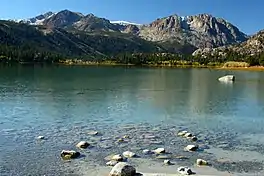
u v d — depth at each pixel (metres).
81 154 28.73
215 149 31.31
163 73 173.38
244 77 148.88
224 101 64.62
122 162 24.69
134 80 116.25
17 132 35.94
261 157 29.20
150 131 38.09
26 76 123.81
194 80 122.12
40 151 29.33
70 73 153.12
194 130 39.25
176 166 26.25
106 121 43.16
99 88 84.06
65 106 54.34
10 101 58.47
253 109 55.16
